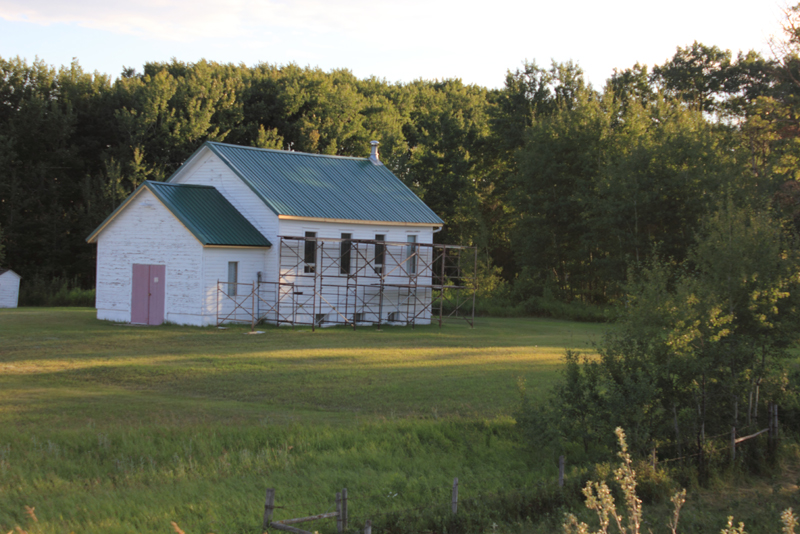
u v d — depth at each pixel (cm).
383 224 3734
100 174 5138
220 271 3231
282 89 6075
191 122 5359
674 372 1389
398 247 3831
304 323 3419
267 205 3312
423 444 1414
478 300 5094
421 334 3300
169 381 1956
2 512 966
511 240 5928
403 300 3866
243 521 968
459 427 1515
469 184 6531
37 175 5153
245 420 1530
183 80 5684
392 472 1230
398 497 1114
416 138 7000
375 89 7781
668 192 4384
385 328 3550
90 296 4669
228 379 1995
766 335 1591
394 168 6366
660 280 1473
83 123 5531
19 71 5341
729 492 1247
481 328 3753
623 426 1315
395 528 985
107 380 1955
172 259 3259
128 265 3394
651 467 1234
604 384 1416
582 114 5181
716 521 1061
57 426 1428
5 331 2930
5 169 4975
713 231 1636
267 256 3384
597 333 3609
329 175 3906
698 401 1410
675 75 6612
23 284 4916
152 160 5450
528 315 4822
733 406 1482
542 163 5181
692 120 5100
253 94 6125
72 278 5306
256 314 3369
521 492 1127
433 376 2106
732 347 1470
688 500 1182
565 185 5253
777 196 3231
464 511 1034
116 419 1508
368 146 6369
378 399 1791
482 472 1275
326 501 1076
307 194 3575
